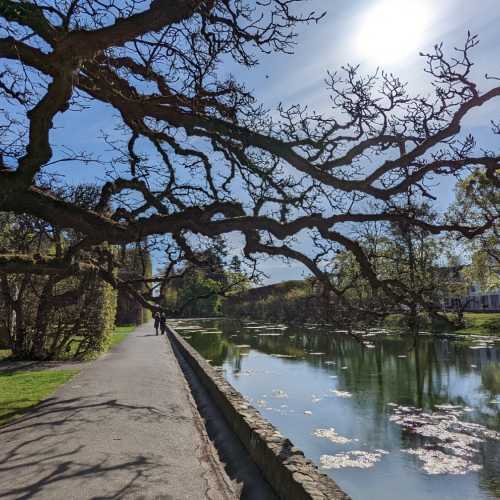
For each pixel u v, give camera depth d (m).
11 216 10.52
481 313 53.06
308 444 10.21
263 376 19.22
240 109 7.21
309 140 6.98
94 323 19.48
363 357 24.94
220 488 5.46
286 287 69.44
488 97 6.07
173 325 65.00
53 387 11.81
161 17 4.37
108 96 6.36
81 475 5.53
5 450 6.50
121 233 5.98
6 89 6.90
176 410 9.90
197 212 6.14
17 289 20.48
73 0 4.93
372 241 8.98
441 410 13.16
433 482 8.14
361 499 7.49
